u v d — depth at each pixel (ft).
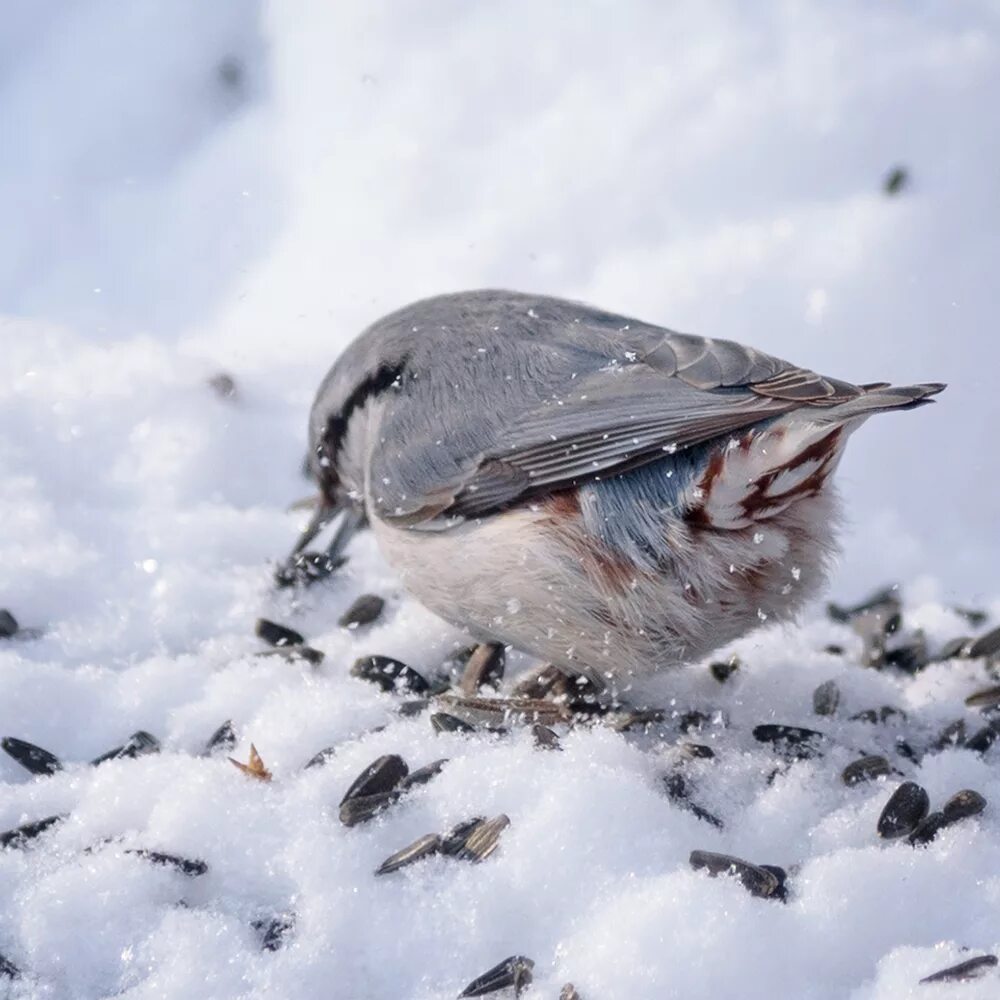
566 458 29.14
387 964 23.70
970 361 43.11
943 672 33.40
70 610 34.99
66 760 29.99
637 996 22.57
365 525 36.22
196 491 40.11
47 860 25.68
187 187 52.06
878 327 43.47
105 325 49.62
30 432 40.09
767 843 26.45
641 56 48.06
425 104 49.47
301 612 35.73
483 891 24.43
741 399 27.99
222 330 48.55
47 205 52.31
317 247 49.34
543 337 30.96
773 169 46.03
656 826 25.76
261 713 30.12
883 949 23.67
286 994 23.04
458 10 49.98
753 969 22.95
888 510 41.68
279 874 25.21
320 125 51.03
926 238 44.14
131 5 54.03
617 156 47.14
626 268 45.85
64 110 53.42
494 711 30.35
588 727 30.25
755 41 47.39
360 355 33.22
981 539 41.19
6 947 24.02
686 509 28.58
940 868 24.71
